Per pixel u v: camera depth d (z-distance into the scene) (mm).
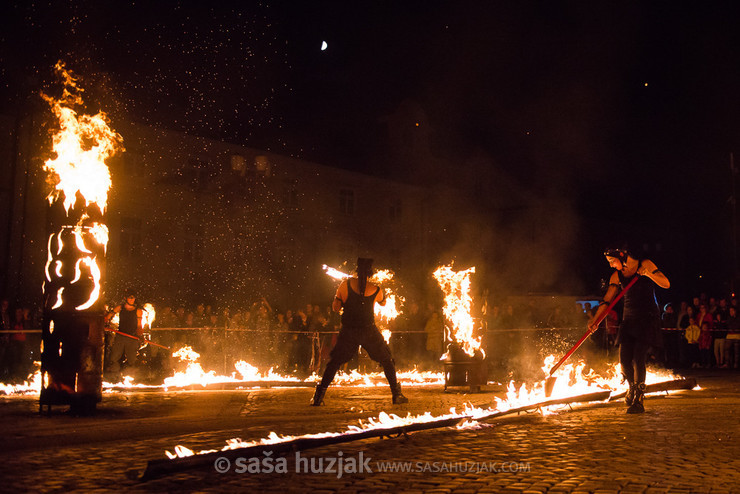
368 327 8812
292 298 30922
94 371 7891
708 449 5109
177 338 17922
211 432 6293
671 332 20781
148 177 26844
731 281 29781
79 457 5070
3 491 4023
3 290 23797
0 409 8398
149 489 4062
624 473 4281
